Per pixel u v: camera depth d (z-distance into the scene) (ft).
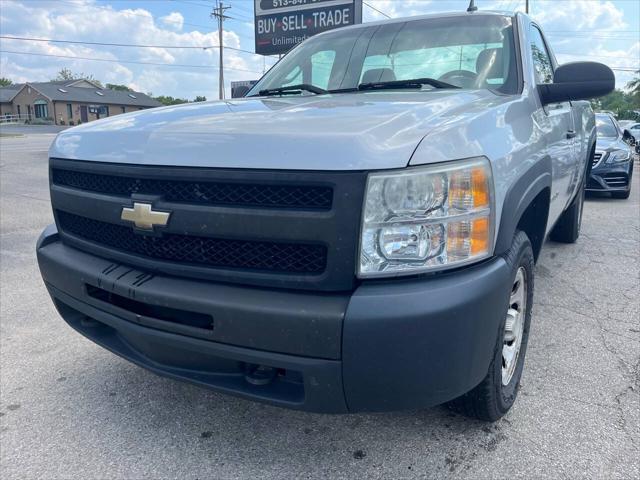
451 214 5.89
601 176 28.53
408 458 7.45
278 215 5.90
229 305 6.10
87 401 9.14
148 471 7.35
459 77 9.60
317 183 5.74
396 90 9.30
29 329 12.17
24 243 20.53
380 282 5.83
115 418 8.63
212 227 6.26
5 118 223.71
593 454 7.40
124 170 6.95
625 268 15.96
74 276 7.81
